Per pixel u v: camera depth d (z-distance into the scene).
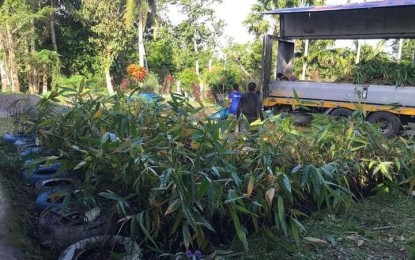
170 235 3.23
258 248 3.46
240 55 26.77
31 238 3.52
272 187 3.40
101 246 3.21
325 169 3.85
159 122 4.12
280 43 12.28
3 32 20.17
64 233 3.37
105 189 3.56
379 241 3.70
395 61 11.02
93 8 24.02
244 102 8.45
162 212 3.25
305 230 3.57
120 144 3.35
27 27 20.80
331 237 3.64
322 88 10.70
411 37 10.76
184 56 32.78
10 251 3.15
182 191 3.02
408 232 3.92
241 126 4.45
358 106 6.16
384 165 4.72
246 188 3.54
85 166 3.79
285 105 11.21
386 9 10.62
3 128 8.48
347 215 4.28
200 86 20.39
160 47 31.58
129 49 27.48
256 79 20.75
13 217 3.75
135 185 3.31
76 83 23.08
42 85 23.61
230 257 3.24
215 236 3.53
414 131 9.53
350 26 11.37
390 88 9.89
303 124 10.02
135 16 25.02
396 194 5.02
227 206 3.43
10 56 20.80
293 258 3.30
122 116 4.03
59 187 4.17
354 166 4.71
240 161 3.90
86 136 3.89
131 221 3.15
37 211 4.07
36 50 23.33
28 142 6.05
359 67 10.77
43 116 5.29
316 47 16.53
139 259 2.96
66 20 25.56
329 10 10.64
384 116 9.98
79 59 25.84
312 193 4.06
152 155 3.46
